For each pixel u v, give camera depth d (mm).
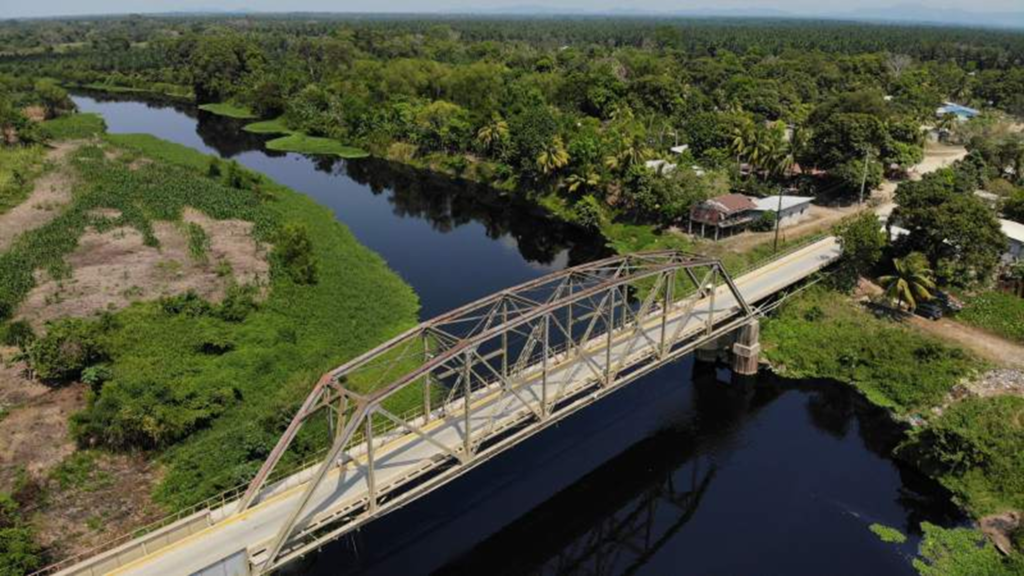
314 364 54969
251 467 42031
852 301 67062
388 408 49844
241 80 198500
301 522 33094
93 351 51594
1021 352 57500
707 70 168375
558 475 45812
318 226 90938
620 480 45438
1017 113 145250
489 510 42500
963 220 62562
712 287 52031
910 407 52062
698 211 83812
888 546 39250
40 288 65688
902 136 104562
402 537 40125
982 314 62969
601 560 38906
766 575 37562
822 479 45344
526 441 49375
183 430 45719
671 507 43062
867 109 103812
